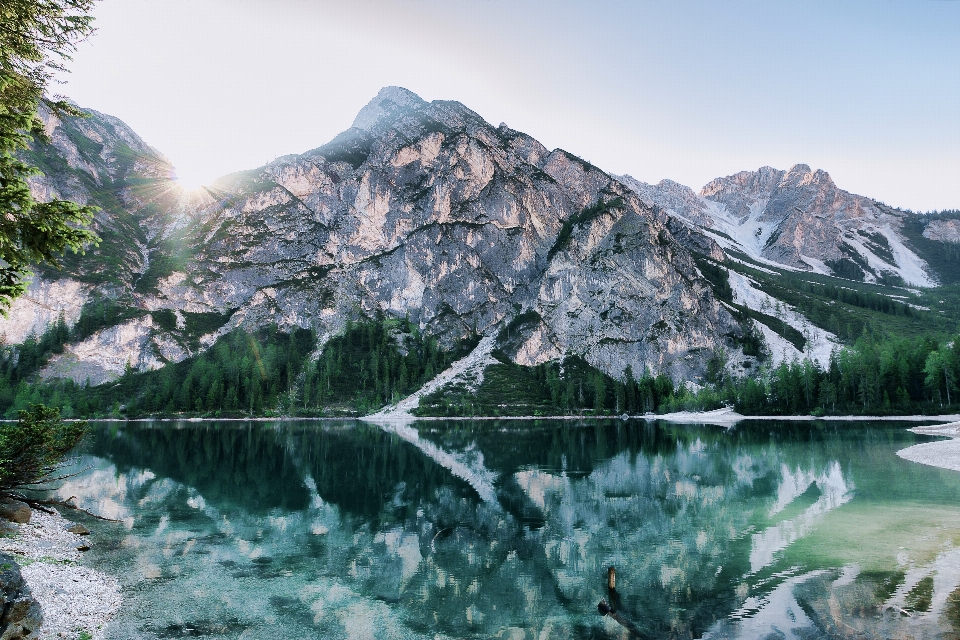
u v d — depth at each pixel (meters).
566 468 63.44
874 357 158.38
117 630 20.08
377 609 22.70
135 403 185.50
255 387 190.88
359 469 63.44
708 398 188.88
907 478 49.75
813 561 27.17
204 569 27.34
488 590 24.86
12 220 12.74
